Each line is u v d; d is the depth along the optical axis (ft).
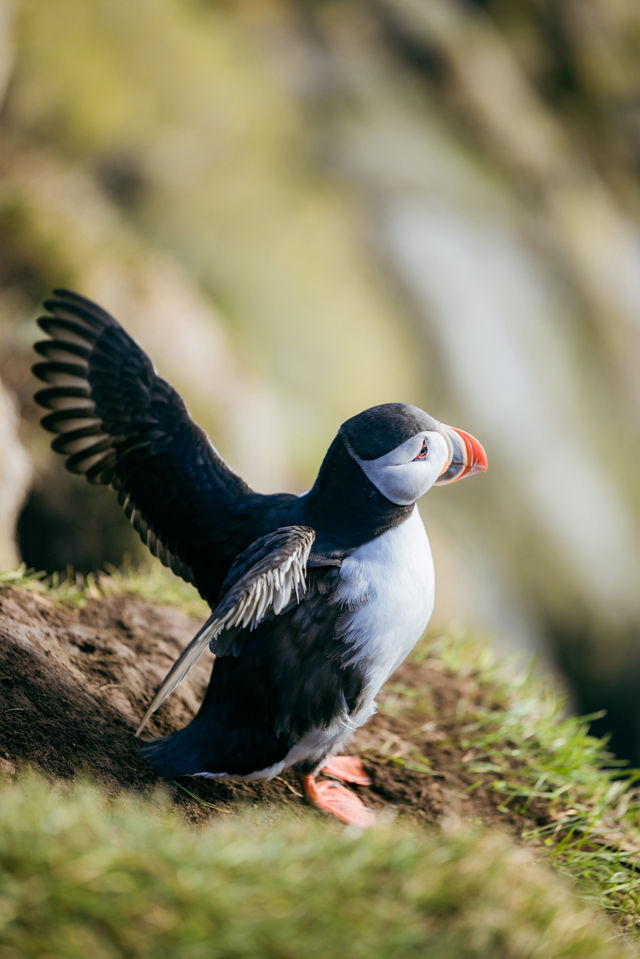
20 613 19.10
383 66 60.80
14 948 9.86
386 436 16.06
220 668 16.30
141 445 18.22
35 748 15.65
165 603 22.80
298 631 15.70
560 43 71.51
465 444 16.98
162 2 56.24
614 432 57.47
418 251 54.70
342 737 16.57
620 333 61.41
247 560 14.62
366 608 15.75
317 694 15.81
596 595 52.54
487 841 12.28
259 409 44.06
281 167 53.57
